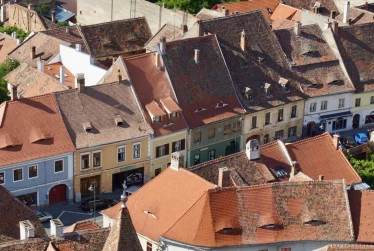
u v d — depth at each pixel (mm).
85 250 180500
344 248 172875
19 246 177125
